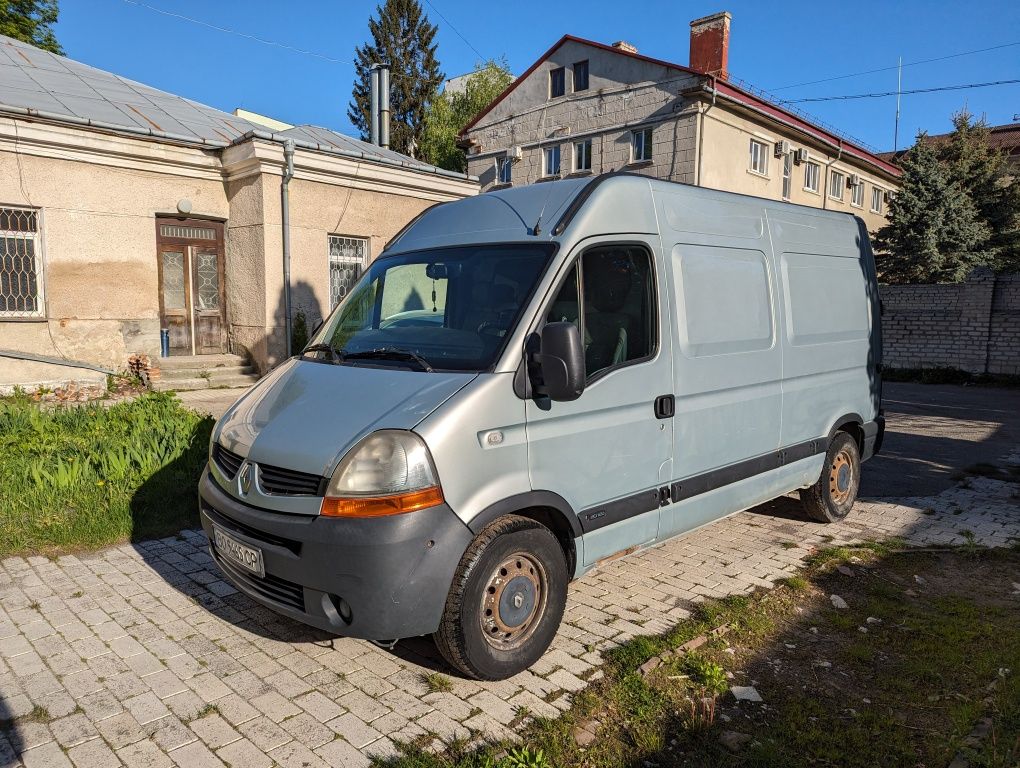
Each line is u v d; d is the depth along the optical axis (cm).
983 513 634
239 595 430
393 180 1436
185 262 1325
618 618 412
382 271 438
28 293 1138
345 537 300
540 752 285
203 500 372
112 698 323
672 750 297
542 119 2633
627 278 399
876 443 639
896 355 1780
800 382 532
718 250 463
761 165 2422
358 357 385
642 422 399
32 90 1261
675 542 546
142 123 1282
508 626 340
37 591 431
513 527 336
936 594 461
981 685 350
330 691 332
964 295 1664
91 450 646
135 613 405
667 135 2248
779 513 627
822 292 560
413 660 362
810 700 334
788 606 435
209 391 1235
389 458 305
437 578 310
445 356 356
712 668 349
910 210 2125
